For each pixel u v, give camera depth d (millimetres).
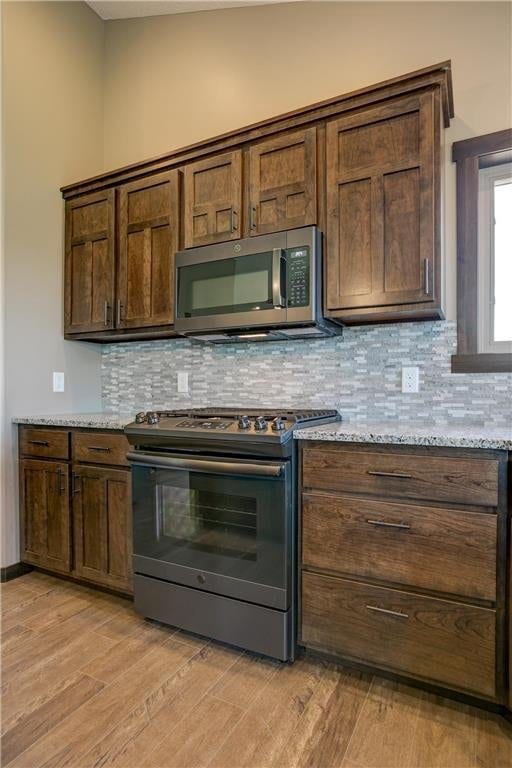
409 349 2047
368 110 1794
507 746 1274
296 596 1659
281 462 1624
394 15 2135
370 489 1520
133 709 1421
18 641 1808
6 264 2432
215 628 1766
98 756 1244
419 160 1694
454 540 1394
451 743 1283
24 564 2471
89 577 2211
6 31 2443
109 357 2973
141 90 2906
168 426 1849
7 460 2428
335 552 1580
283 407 2352
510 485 1324
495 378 1887
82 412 2859
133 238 2428
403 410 2057
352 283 1816
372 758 1234
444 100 1781
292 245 1887
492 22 1931
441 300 1740
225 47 2607
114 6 2881
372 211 1776
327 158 1870
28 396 2543
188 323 2148
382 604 1507
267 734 1319
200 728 1343
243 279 2004
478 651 1368
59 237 2717
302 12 2373
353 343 2176
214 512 1770
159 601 1910
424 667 1445
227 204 2107
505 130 1888
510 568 1321
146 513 1945
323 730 1333
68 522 2277
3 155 2420
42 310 2621
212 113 2645
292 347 2338
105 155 3045
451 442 1387
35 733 1324
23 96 2531
